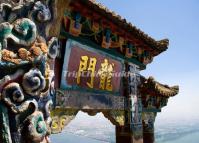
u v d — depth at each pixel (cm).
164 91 1058
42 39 374
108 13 675
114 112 822
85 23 668
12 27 332
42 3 376
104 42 738
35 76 344
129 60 898
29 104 342
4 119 319
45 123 359
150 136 1067
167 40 1003
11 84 326
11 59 326
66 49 625
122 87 881
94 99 718
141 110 954
